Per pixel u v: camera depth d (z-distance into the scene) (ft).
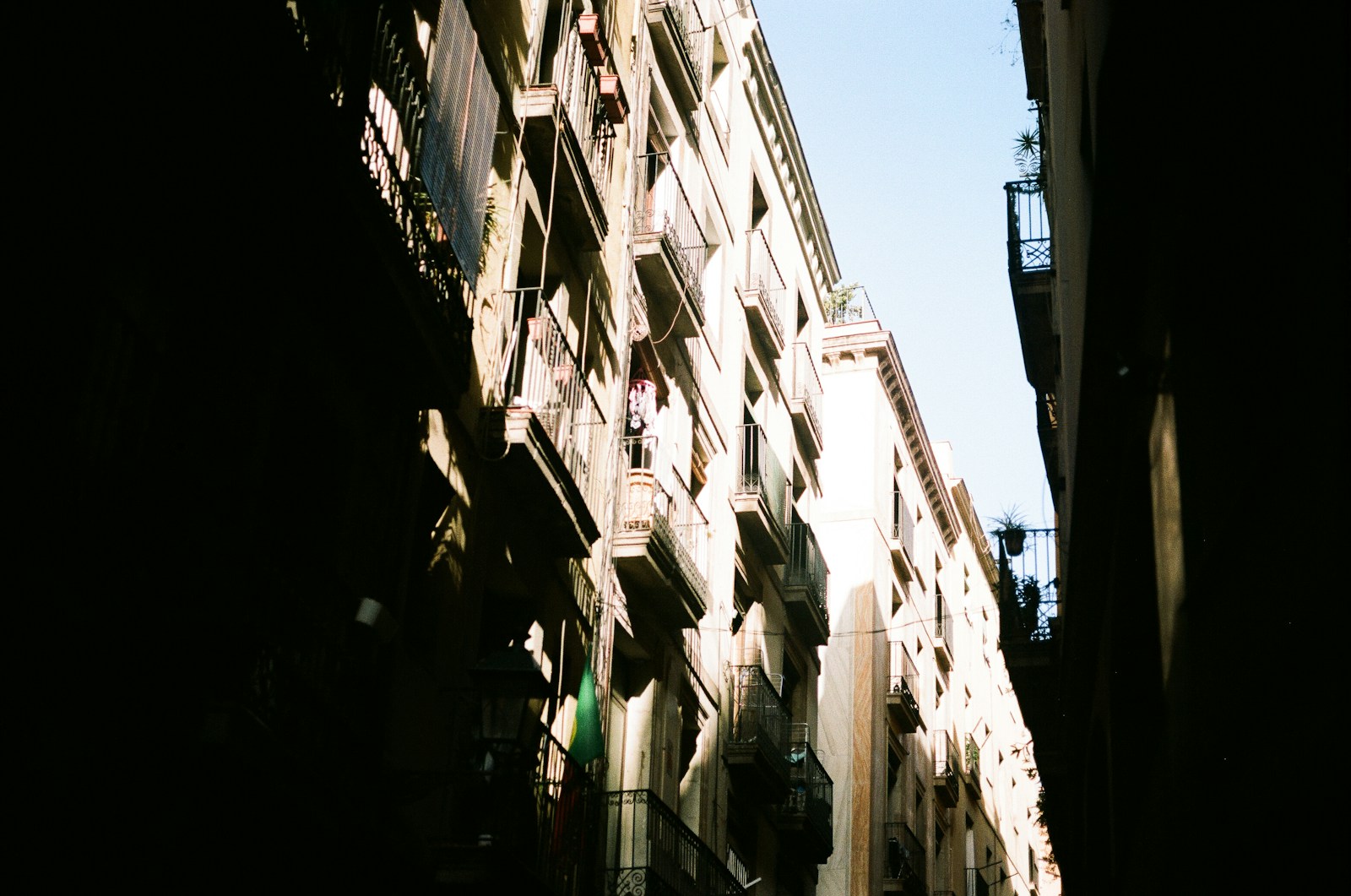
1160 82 29.99
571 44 57.31
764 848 81.05
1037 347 72.79
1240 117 24.67
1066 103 48.26
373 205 36.35
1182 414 29.63
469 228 44.80
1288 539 21.90
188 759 28.78
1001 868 144.25
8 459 25.38
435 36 42.78
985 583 157.79
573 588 56.08
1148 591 41.29
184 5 29.04
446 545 45.14
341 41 36.83
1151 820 36.86
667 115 75.00
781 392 94.27
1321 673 20.27
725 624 78.23
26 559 25.57
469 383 45.88
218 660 30.45
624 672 64.34
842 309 120.67
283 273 35.35
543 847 43.32
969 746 134.62
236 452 32.91
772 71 96.22
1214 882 27.81
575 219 56.65
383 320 38.88
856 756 104.58
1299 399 21.35
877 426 117.70
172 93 29.81
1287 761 22.15
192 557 30.32
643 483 62.23
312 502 37.91
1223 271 26.76
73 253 27.53
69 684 26.50
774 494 87.15
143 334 29.84
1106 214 34.68
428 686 42.96
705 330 79.46
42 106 26.53
